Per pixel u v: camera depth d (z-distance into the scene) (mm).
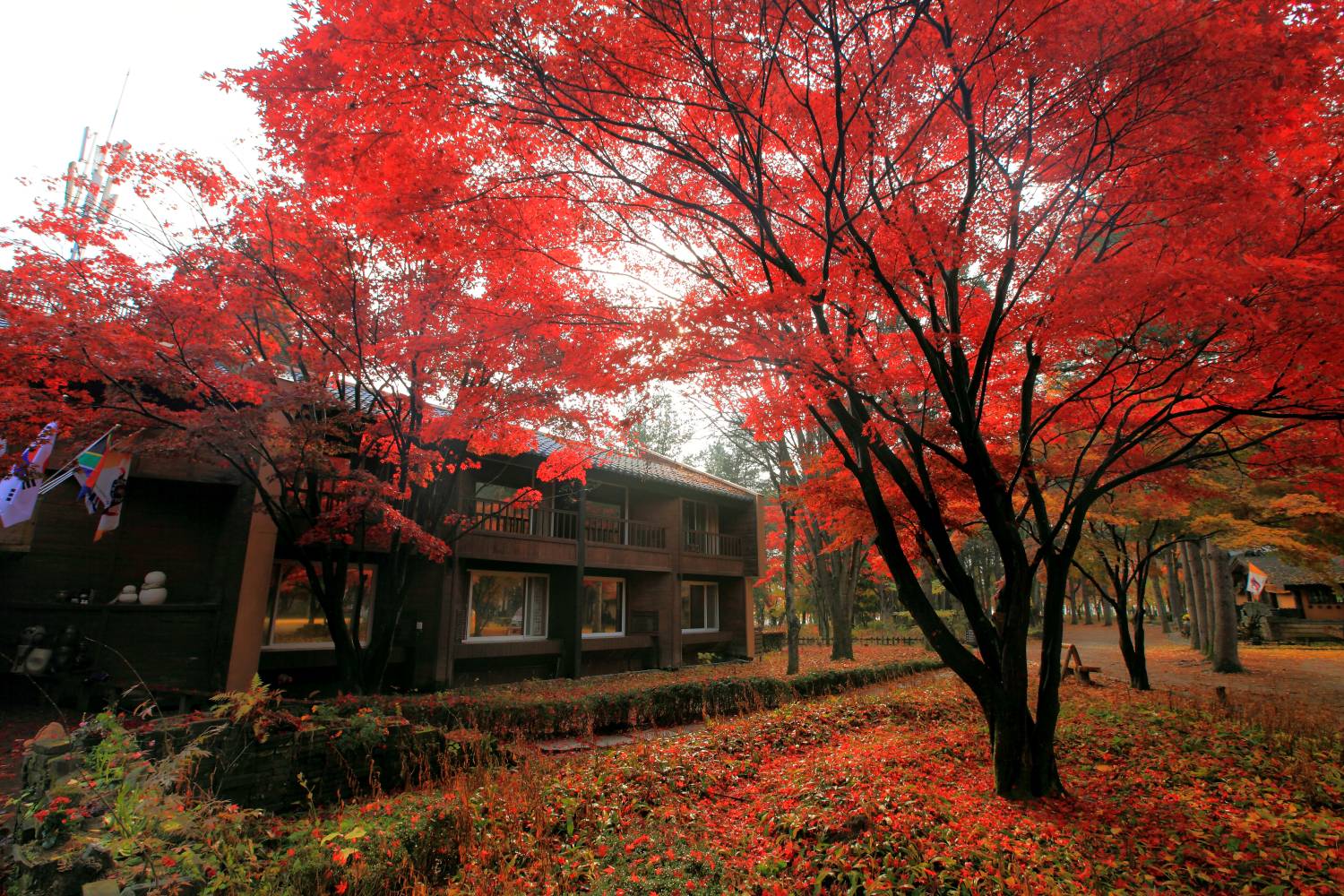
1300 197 4602
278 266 8266
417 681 13672
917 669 17906
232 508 11875
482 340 7512
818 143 5430
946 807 5148
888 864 4156
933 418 7773
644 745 7188
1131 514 13148
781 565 32531
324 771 6211
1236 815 5355
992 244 5258
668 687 11055
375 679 10156
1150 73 4109
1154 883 4121
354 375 9000
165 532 12000
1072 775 6605
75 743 5023
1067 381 9844
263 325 9469
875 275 5043
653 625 19906
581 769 6273
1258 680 15750
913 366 6578
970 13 4223
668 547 20422
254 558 11383
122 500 10062
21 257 6930
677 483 19969
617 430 10375
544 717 9156
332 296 8219
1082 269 4340
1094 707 10641
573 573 17172
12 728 8383
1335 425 5883
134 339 7309
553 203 5984
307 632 12938
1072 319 4430
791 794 5738
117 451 9133
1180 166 4430
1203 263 3834
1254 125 4109
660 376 5371
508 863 4266
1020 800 5672
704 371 5754
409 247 7070
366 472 9195
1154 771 6773
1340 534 12570
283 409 8477
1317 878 4102
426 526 11156
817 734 8820
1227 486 13867
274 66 4098
